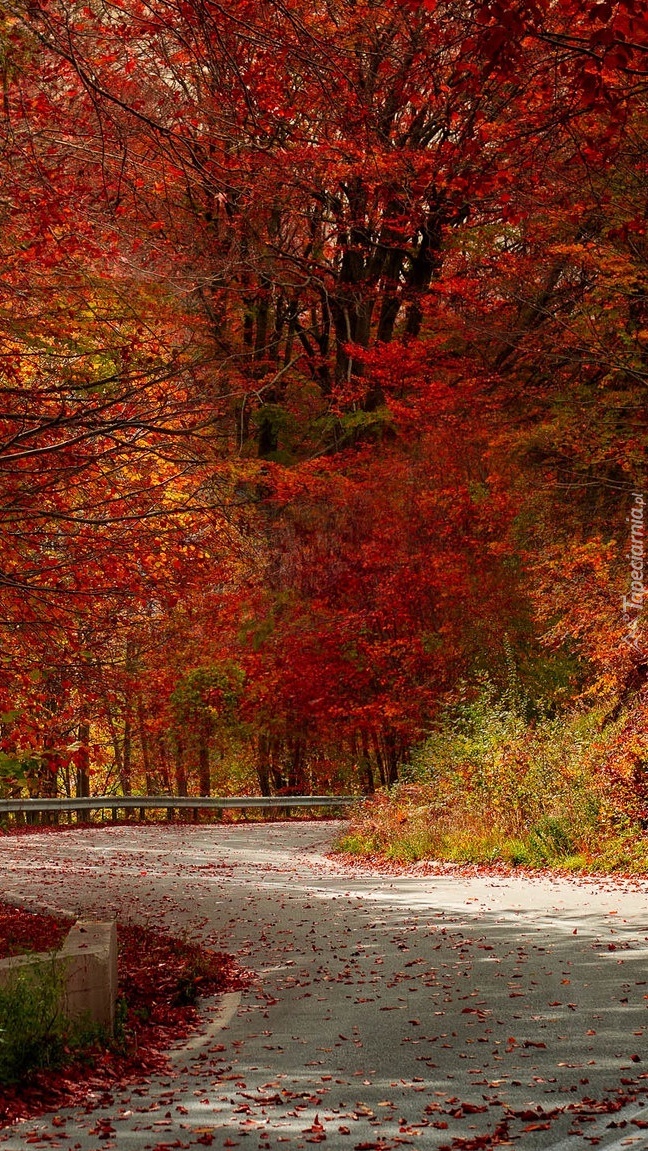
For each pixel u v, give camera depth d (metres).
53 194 10.12
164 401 10.20
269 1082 7.34
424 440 31.27
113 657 12.22
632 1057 7.34
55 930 13.28
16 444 10.27
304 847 25.67
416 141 19.78
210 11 9.93
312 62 10.39
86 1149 5.96
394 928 13.50
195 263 13.14
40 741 11.27
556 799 19.58
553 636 21.78
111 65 12.19
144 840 27.70
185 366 10.10
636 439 23.02
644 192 19.61
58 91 11.48
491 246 25.48
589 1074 7.04
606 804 18.23
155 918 14.84
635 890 15.22
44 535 10.59
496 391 29.92
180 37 10.06
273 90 10.95
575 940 11.91
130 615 11.95
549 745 20.98
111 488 11.00
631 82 12.95
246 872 20.38
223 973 11.16
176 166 11.11
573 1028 8.24
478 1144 5.81
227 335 26.20
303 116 12.72
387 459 32.25
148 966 11.05
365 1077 7.32
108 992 8.34
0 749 11.38
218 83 10.66
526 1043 7.85
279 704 35.81
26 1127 6.45
